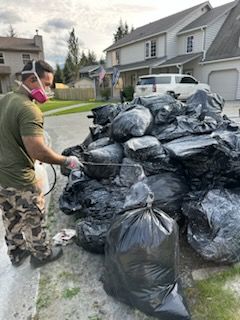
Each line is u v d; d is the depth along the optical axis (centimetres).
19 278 189
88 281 181
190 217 188
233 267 184
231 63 1412
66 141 603
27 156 168
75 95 2497
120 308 157
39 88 162
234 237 173
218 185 206
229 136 211
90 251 206
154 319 146
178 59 1698
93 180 249
